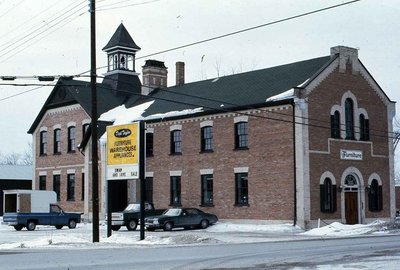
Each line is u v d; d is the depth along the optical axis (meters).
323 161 40.00
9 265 17.28
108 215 32.03
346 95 42.34
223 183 43.44
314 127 39.75
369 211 42.72
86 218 52.34
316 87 40.31
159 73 56.47
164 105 50.72
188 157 46.12
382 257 19.06
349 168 41.69
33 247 25.80
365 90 43.81
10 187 69.62
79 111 54.78
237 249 23.58
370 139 43.59
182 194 46.34
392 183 44.72
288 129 39.59
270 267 16.73
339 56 42.22
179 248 24.44
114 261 18.52
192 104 47.00
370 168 43.25
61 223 45.03
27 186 70.94
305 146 38.97
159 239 29.14
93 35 30.09
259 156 41.25
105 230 42.00
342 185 40.94
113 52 58.00
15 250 23.95
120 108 54.66
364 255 19.95
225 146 43.53
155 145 48.97
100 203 50.72
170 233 37.31
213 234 35.62
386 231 36.16
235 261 18.64
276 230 38.25
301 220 38.31
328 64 41.31
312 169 39.25
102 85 57.59
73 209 54.41
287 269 16.12
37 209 44.75
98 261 18.50
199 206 44.91
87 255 20.78
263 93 42.41
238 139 43.00
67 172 55.56
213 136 44.50
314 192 39.19
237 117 42.84
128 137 31.16
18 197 44.12
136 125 30.78
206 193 44.81
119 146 31.67
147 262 18.25
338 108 41.62
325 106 40.75
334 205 40.34
